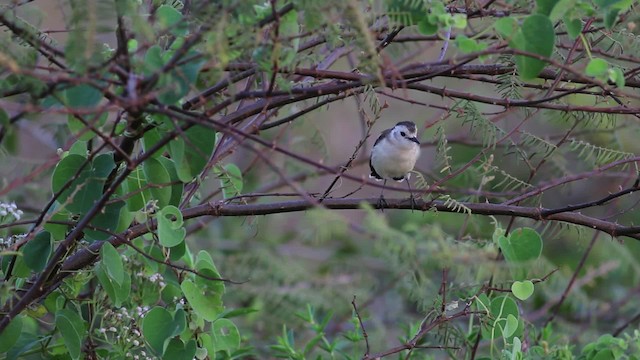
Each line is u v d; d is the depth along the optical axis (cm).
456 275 977
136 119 628
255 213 801
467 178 1120
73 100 618
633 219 1298
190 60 600
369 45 618
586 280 1212
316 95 761
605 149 893
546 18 653
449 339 904
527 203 1075
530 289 799
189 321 798
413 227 1087
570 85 996
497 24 665
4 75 681
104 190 735
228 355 861
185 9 748
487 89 1315
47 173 1137
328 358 1038
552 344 967
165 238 725
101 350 828
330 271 1398
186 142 680
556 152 1063
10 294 740
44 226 760
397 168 1118
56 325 761
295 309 1234
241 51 630
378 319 1235
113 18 598
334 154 1609
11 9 658
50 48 627
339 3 612
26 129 1135
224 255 1342
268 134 1260
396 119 1616
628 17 750
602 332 1250
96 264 773
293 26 649
